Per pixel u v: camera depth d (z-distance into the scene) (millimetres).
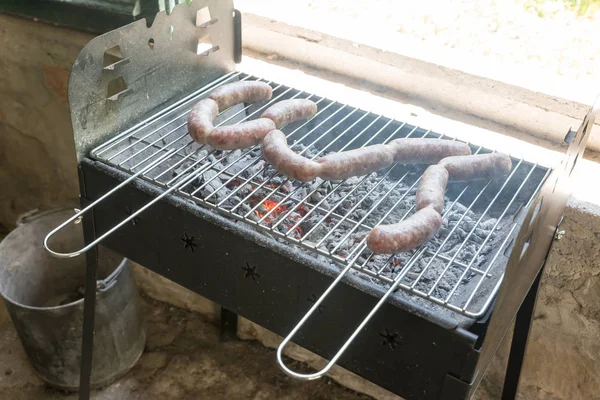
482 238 1326
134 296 1914
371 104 1741
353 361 1182
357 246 1187
